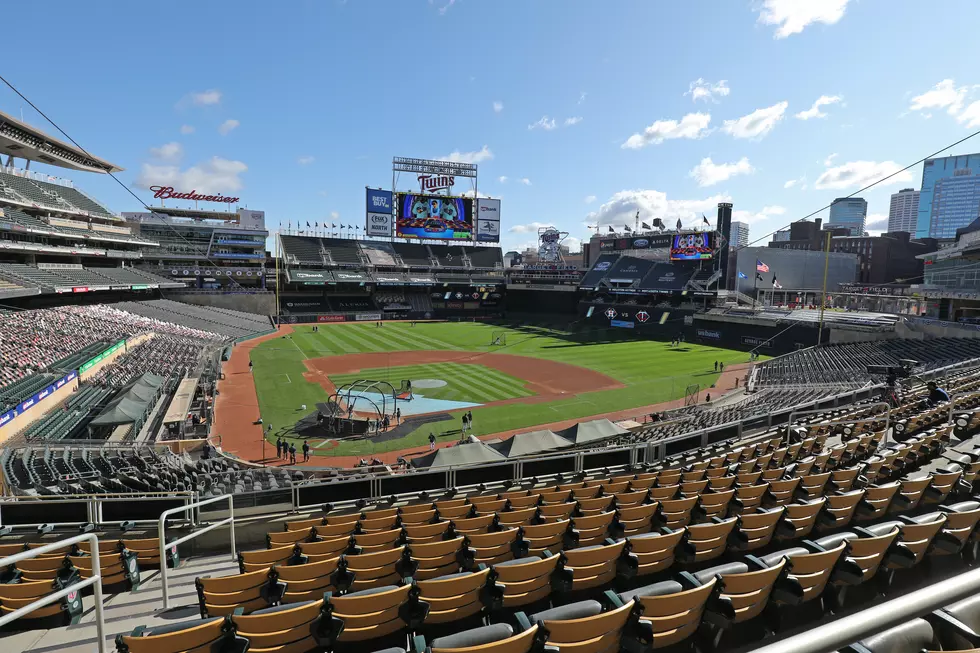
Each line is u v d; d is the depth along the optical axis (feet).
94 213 216.33
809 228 400.26
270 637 15.49
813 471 37.78
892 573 17.34
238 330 227.40
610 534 26.48
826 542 17.34
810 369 146.61
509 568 18.29
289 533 29.07
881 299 229.25
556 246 386.52
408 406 123.54
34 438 78.18
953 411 46.14
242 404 121.19
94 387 107.86
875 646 8.97
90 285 173.47
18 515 34.47
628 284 286.25
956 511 18.37
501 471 43.83
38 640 20.18
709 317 232.53
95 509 34.63
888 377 68.44
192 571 28.35
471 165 330.13
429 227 316.19
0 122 170.40
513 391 139.33
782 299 286.66
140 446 80.84
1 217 145.48
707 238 249.55
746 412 91.40
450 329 269.44
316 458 89.20
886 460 33.24
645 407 124.26
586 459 46.91
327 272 312.50
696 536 21.52
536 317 320.91
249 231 314.55
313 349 201.77
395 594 16.74
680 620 14.16
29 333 120.26
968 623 9.45
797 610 16.22
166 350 155.12
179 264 299.58
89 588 25.23
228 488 60.18
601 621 12.94
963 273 158.51
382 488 40.45
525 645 12.27
